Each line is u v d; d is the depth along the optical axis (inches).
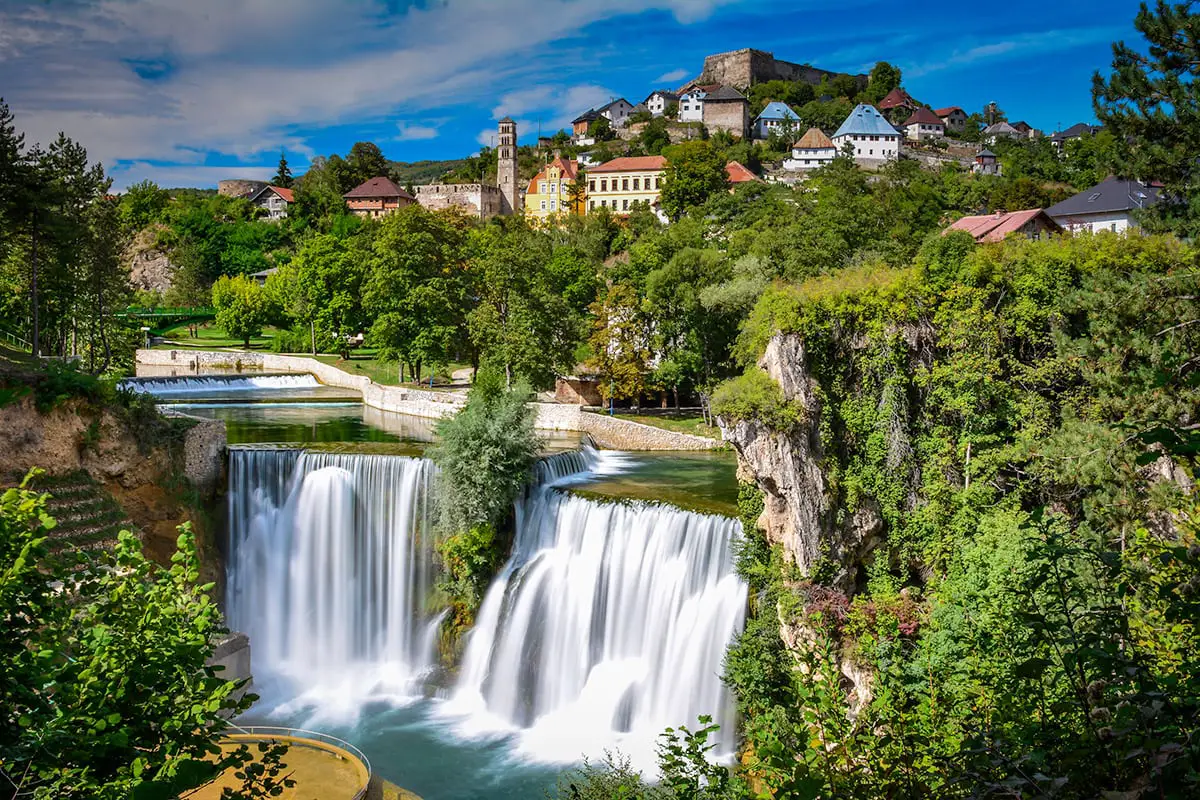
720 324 2851.9
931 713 474.9
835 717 461.1
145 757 455.5
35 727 416.8
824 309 1583.4
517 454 1919.3
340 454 2025.1
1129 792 317.7
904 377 1576.0
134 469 1787.6
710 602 1630.2
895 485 1579.7
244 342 5103.3
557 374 3221.0
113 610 511.2
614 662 1748.3
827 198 4143.7
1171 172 1445.6
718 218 4940.9
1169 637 490.6
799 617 1477.6
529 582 1845.5
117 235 3097.9
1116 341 1218.0
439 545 1915.6
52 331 3405.5
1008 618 578.6
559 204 7598.4
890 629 548.4
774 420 1533.0
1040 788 347.6
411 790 1440.7
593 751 1561.3
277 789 495.8
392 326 3459.6
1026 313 1531.7
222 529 1989.4
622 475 2309.3
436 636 1892.2
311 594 2004.2
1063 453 1322.6
